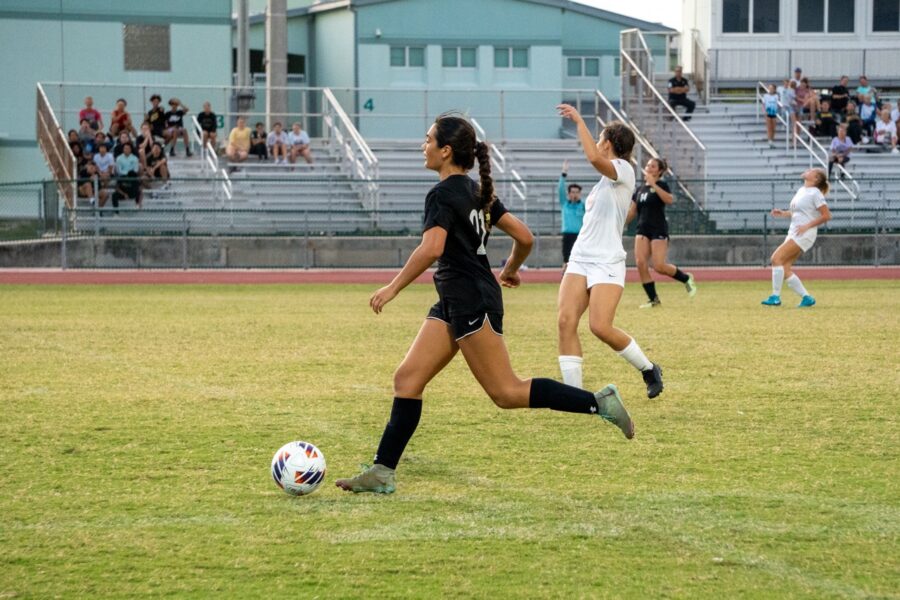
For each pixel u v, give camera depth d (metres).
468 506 7.20
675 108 42.03
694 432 9.58
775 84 45.59
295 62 54.53
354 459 8.56
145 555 6.20
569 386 7.53
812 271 32.44
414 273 7.00
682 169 39.69
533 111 47.12
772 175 38.97
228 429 9.71
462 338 7.29
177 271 31.56
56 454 8.71
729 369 13.30
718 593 5.62
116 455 8.67
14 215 44.47
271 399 11.28
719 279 31.59
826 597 5.57
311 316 20.39
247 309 21.92
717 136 41.56
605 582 5.77
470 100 46.78
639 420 10.12
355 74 51.84
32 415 10.34
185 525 6.77
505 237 34.44
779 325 18.38
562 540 6.47
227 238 33.47
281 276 31.38
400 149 41.06
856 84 45.94
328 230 33.75
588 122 45.34
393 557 6.17
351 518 6.92
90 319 19.66
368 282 30.75
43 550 6.29
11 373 13.03
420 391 7.53
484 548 6.32
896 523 6.82
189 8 47.59
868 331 17.42
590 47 57.19
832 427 9.79
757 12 45.50
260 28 57.03
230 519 6.90
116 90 43.22
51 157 37.44
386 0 51.91
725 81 45.47
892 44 45.94
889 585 5.74
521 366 13.71
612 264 10.34
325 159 39.78
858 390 11.78
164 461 8.47
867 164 40.12
